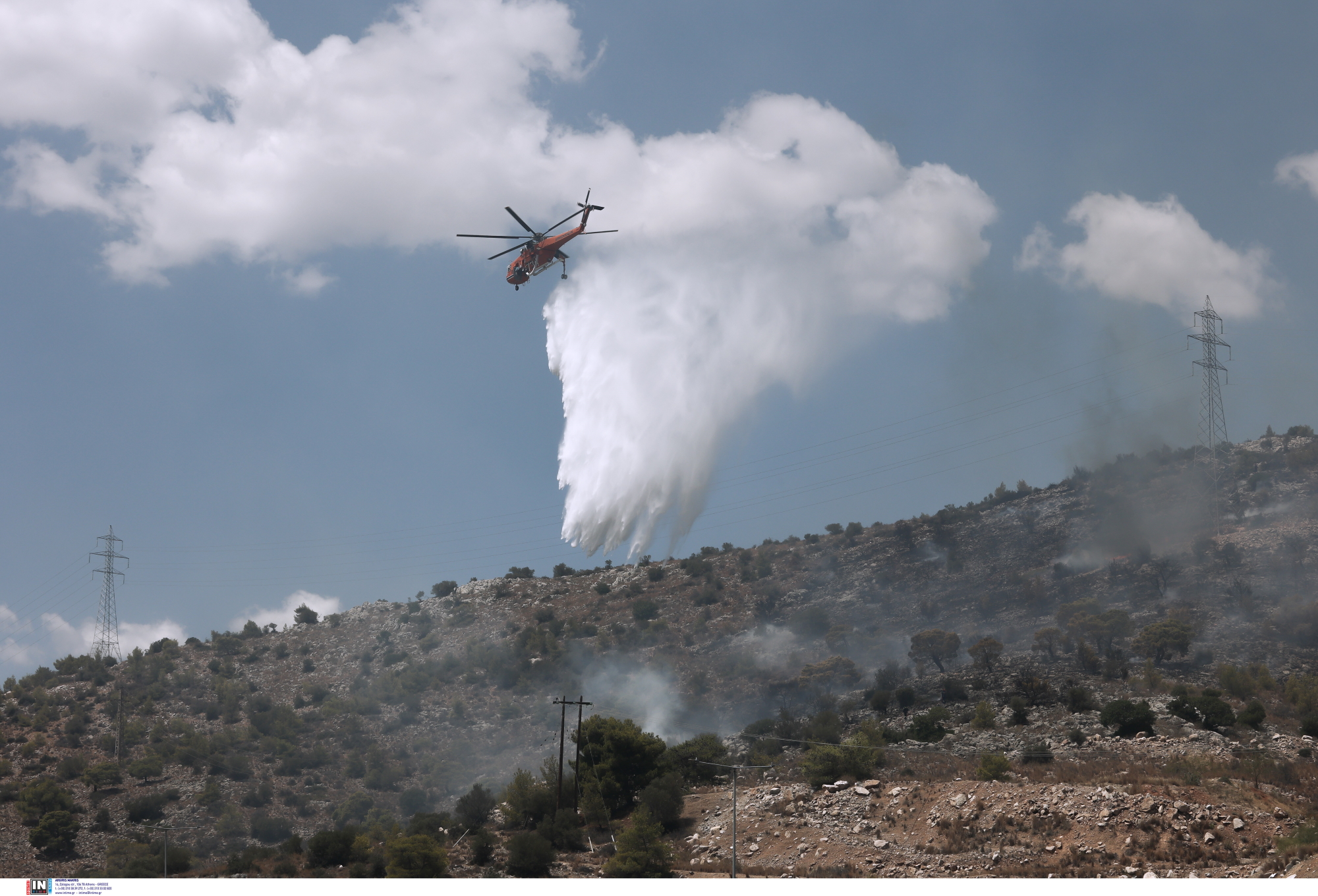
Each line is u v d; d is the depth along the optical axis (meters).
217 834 97.88
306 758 118.62
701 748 84.56
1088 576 131.12
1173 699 84.62
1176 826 54.44
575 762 80.94
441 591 190.88
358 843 74.19
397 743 124.81
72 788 108.06
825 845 62.22
